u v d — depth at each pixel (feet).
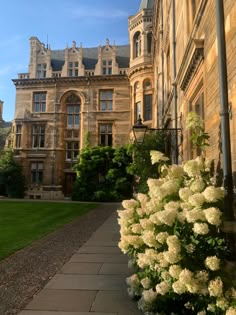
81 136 94.89
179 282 8.95
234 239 9.81
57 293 13.58
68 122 97.81
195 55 19.65
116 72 96.99
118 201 79.82
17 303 12.51
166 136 41.88
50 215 44.78
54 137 95.96
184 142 28.04
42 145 97.04
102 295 13.29
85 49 108.47
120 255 20.83
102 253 21.44
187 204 10.07
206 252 9.46
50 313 11.49
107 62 99.60
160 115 57.98
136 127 40.40
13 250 22.06
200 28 19.71
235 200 12.32
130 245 12.51
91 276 16.07
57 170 94.48
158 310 10.44
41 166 96.02
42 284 14.90
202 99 21.06
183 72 25.90
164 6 48.83
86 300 12.75
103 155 85.25
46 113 97.35
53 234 29.32
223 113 12.68
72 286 14.49
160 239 9.93
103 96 96.58
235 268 8.98
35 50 102.68
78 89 97.09
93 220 40.06
